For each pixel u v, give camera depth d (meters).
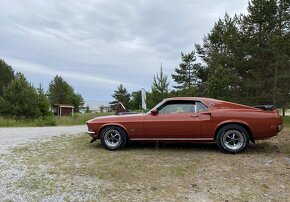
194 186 5.65
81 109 73.50
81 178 6.12
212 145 9.18
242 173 6.34
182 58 41.22
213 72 26.73
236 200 5.05
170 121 8.29
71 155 8.13
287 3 24.53
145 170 6.56
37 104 33.38
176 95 24.34
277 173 6.32
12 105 31.94
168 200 5.02
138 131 8.49
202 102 8.35
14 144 10.06
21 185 5.75
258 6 25.64
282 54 22.31
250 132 8.00
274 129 7.92
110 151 8.53
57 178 6.14
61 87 78.69
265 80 25.28
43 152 8.60
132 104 56.28
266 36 25.55
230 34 27.78
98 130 8.77
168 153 8.13
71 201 4.99
